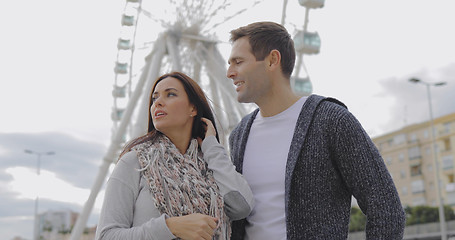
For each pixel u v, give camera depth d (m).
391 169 48.34
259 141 2.19
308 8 12.96
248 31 2.21
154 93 2.09
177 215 1.79
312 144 1.98
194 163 1.96
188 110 2.09
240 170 2.20
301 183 1.96
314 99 2.10
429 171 44.84
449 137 43.41
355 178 1.88
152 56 14.52
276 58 2.18
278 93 2.19
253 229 2.05
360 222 36.25
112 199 1.81
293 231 1.91
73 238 13.55
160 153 1.91
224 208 1.96
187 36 13.93
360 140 1.90
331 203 1.95
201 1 13.76
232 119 11.50
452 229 31.42
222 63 14.04
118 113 16.88
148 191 1.83
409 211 38.75
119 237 1.71
